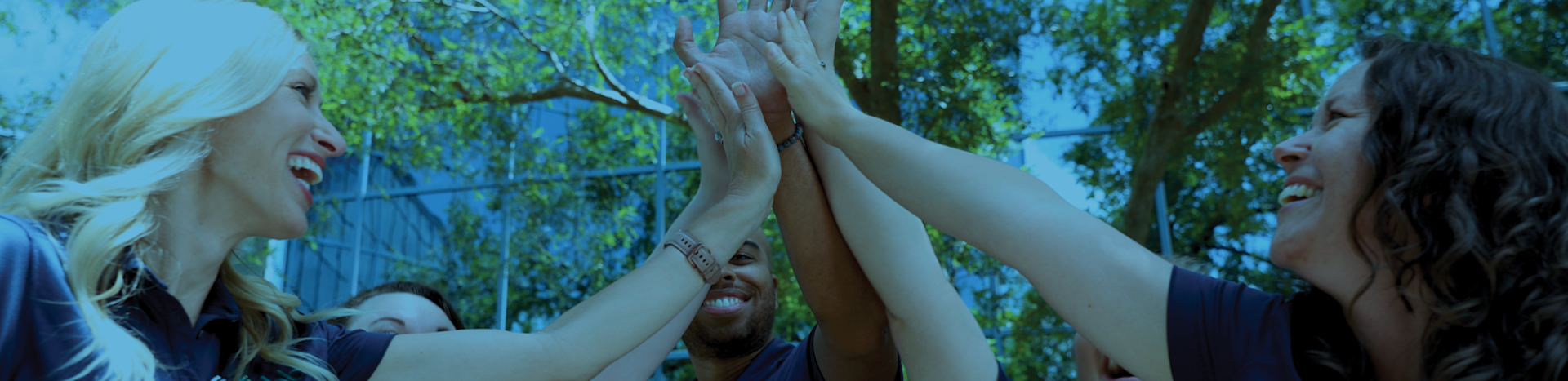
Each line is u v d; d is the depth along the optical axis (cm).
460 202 1038
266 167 100
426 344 111
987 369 135
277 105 101
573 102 1076
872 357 152
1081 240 91
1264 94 674
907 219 139
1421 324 81
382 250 1143
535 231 957
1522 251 73
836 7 138
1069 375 688
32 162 96
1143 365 89
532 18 802
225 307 102
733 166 135
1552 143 77
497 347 111
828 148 138
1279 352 83
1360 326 85
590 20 808
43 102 592
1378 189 81
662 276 122
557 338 113
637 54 859
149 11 99
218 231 100
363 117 714
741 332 185
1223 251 805
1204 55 679
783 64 119
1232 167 718
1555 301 71
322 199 1073
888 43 631
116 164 93
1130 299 88
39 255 85
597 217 981
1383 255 82
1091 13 723
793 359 169
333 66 667
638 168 1018
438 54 775
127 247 92
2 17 688
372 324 177
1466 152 76
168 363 92
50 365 83
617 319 117
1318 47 690
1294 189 92
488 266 973
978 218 95
